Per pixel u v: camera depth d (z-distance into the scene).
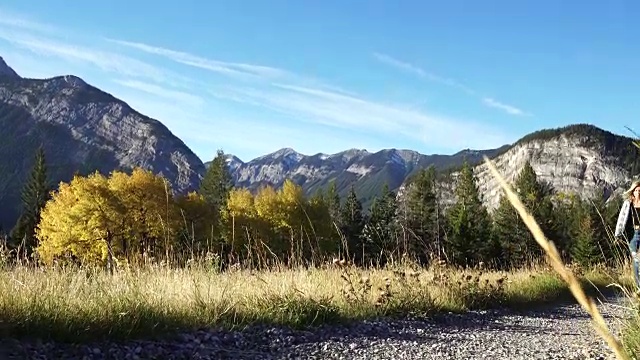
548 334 8.30
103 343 5.13
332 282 9.04
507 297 11.43
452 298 10.23
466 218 37.62
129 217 30.11
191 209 31.64
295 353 6.04
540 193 25.55
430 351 6.62
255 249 9.13
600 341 7.45
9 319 4.67
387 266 10.73
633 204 5.34
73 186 31.50
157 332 5.74
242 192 43.12
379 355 6.23
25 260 6.10
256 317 6.92
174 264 7.86
